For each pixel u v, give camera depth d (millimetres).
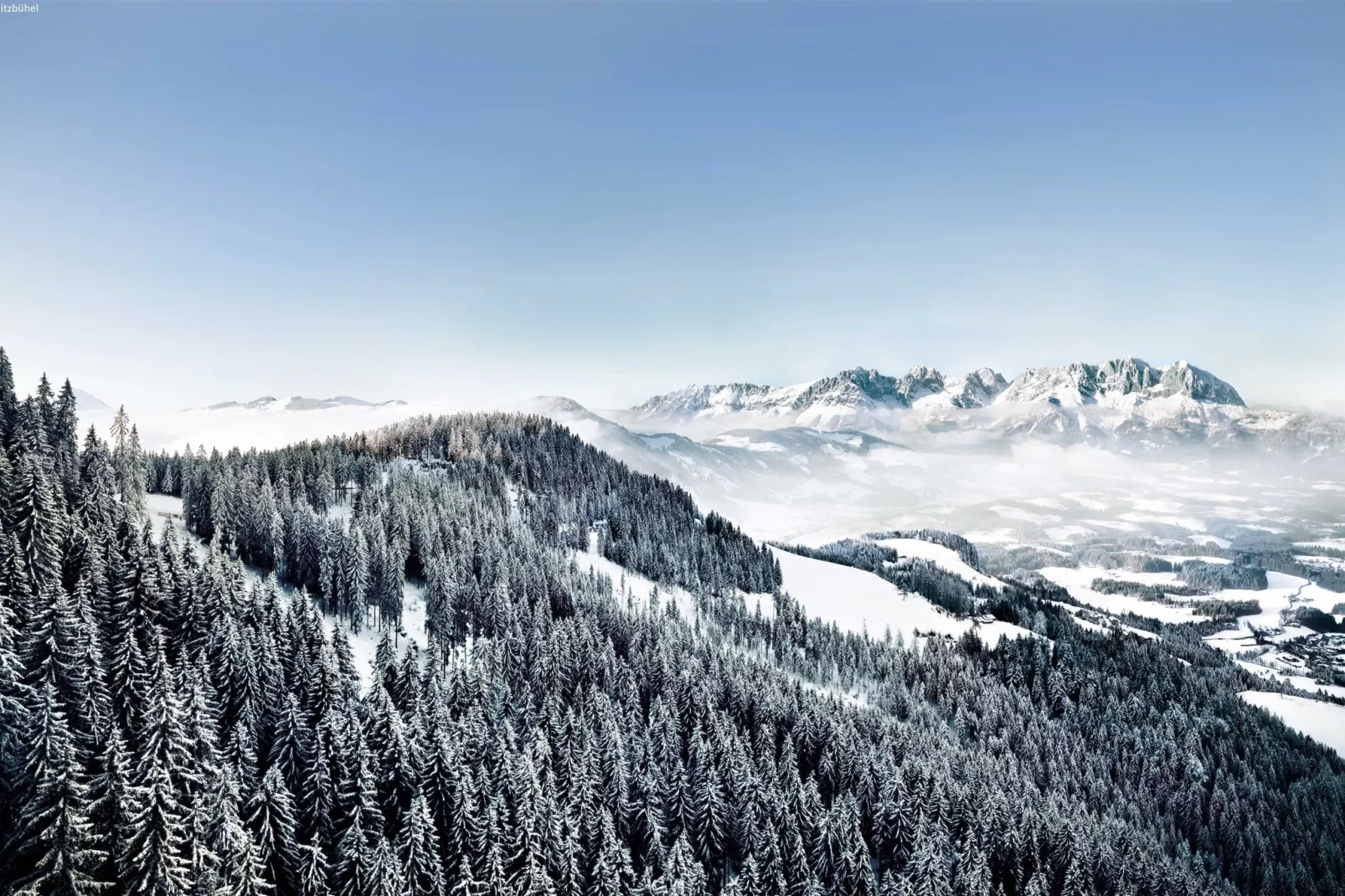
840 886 76625
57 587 66562
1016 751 137750
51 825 45219
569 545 194500
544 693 96312
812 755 103062
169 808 48500
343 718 67125
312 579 113750
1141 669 186000
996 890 86438
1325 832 130500
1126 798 132500
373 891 53875
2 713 50438
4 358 95750
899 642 183250
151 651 64750
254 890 49906
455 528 147375
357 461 183375
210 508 119000
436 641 105312
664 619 148500
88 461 103250
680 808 80438
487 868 61938
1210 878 112938
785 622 179500
